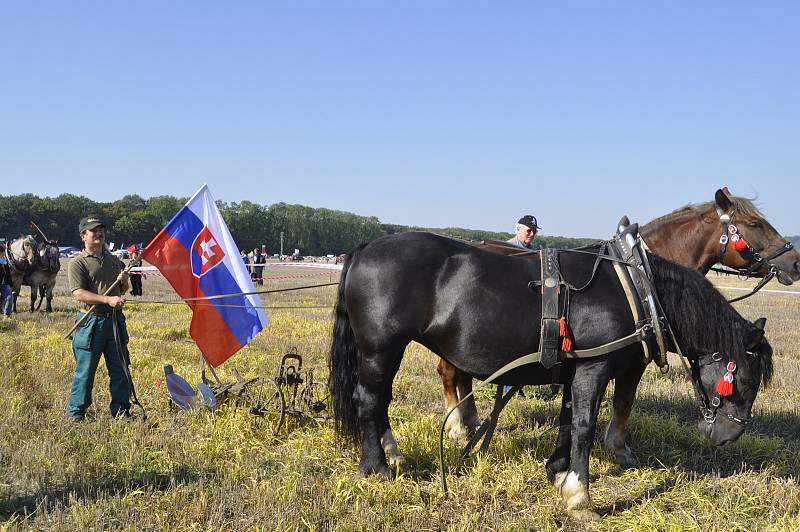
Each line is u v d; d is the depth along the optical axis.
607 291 4.57
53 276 16.23
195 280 6.94
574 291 4.55
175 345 10.66
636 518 4.46
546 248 4.86
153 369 8.48
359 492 4.66
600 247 4.96
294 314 17.53
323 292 27.20
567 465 4.96
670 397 7.83
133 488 4.68
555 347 4.48
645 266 4.66
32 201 103.56
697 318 4.72
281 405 5.92
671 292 4.77
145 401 6.89
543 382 4.81
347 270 5.08
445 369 6.29
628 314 4.55
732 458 5.83
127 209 119.38
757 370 4.78
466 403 6.34
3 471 4.84
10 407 6.31
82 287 6.12
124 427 5.95
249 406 6.50
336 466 5.22
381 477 4.91
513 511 4.57
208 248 7.01
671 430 6.36
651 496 4.91
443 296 4.71
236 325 7.07
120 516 4.16
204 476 4.90
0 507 4.32
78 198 114.44
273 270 42.19
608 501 4.82
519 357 4.62
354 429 5.13
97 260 6.24
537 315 4.55
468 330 4.63
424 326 4.80
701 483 5.09
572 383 4.62
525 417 6.93
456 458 5.34
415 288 4.75
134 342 10.69
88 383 6.11
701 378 4.88
